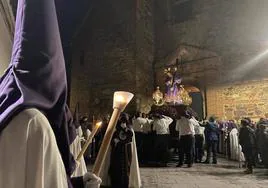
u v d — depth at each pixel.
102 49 15.00
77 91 13.80
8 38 4.80
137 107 13.26
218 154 11.23
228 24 14.43
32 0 0.83
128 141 4.96
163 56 16.09
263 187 5.25
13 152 0.65
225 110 13.55
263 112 12.62
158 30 16.66
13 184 0.63
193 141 7.94
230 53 14.05
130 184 5.03
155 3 16.97
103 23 15.33
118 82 14.11
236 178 6.21
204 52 14.61
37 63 0.78
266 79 12.83
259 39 13.41
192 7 15.77
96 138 8.83
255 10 13.76
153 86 15.68
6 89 0.74
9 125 0.66
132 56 13.95
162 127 8.28
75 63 14.02
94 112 14.53
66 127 0.86
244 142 7.01
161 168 7.71
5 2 4.36
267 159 7.68
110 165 4.92
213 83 14.09
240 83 13.42
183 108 9.62
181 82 14.90
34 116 0.69
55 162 0.71
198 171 7.17
